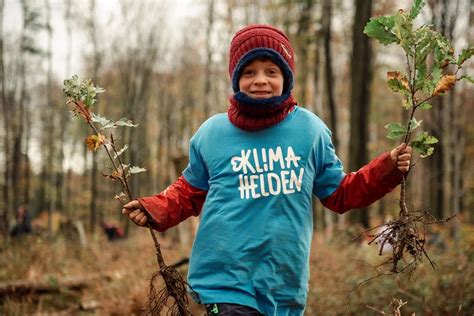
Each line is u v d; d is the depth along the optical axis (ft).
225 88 106.93
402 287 15.31
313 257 23.30
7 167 72.08
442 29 51.83
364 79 46.39
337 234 30.86
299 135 8.63
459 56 7.98
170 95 124.98
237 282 8.18
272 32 8.73
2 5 77.36
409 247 8.15
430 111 65.41
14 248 29.07
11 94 87.25
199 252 8.54
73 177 147.95
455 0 51.96
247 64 8.59
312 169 8.69
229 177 8.52
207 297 8.27
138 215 8.67
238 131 8.70
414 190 105.60
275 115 8.54
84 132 122.11
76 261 30.78
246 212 8.33
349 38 79.77
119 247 39.29
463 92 66.54
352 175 8.72
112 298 21.47
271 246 8.22
